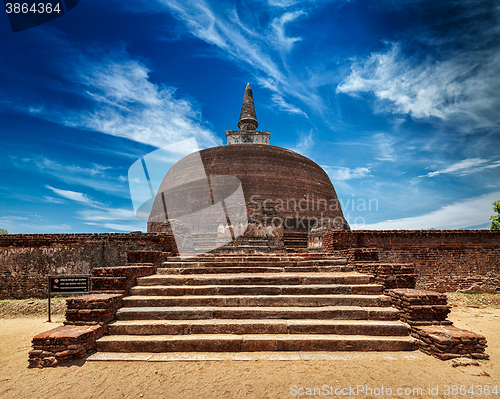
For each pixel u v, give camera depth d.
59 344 4.74
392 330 5.47
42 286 10.77
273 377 4.14
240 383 3.97
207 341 5.11
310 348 5.11
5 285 10.73
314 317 5.84
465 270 12.10
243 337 5.23
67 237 10.96
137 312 5.80
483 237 12.36
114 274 6.49
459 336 4.79
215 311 5.84
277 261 8.67
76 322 5.41
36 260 10.88
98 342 5.11
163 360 4.72
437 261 12.12
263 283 6.97
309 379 4.08
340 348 5.12
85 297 5.74
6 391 3.87
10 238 10.92
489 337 6.54
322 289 6.63
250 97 29.28
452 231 12.28
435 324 5.41
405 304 5.72
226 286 6.70
